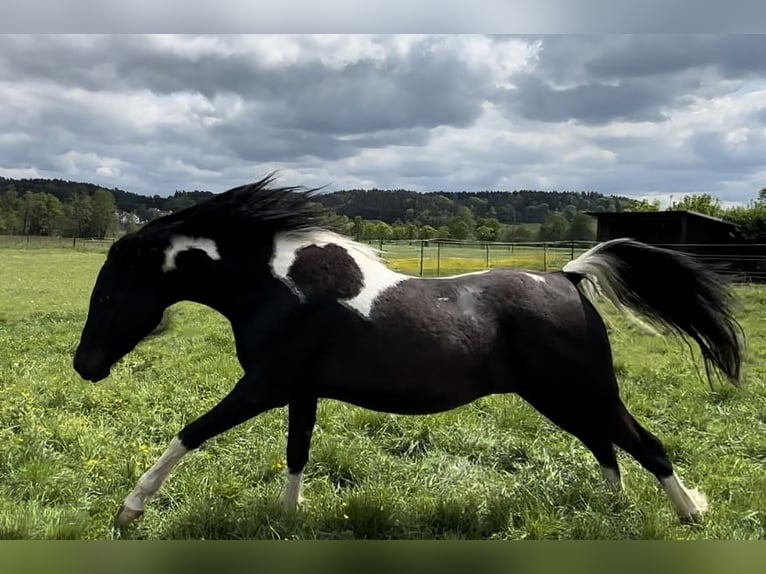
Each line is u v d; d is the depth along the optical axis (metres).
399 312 3.82
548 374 3.98
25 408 5.92
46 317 13.59
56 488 4.27
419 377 3.82
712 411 6.57
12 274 25.39
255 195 4.02
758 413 6.50
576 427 4.15
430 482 4.59
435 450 5.27
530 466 5.02
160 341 10.29
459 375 3.88
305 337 3.81
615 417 4.06
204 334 11.16
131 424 5.70
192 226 4.04
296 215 3.98
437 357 3.81
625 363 8.70
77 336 10.63
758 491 4.47
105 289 4.12
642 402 6.77
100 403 6.23
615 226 27.91
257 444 5.17
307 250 3.96
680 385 7.68
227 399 3.81
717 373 4.49
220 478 4.47
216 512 3.91
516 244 24.84
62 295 18.66
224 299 4.06
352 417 5.79
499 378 4.03
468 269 21.42
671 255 4.25
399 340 3.79
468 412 6.10
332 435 5.39
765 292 16.64
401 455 5.28
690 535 3.82
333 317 3.81
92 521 3.87
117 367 7.95
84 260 34.12
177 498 4.24
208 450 5.09
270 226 3.96
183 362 8.50
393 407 3.96
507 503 4.15
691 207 42.38
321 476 4.70
